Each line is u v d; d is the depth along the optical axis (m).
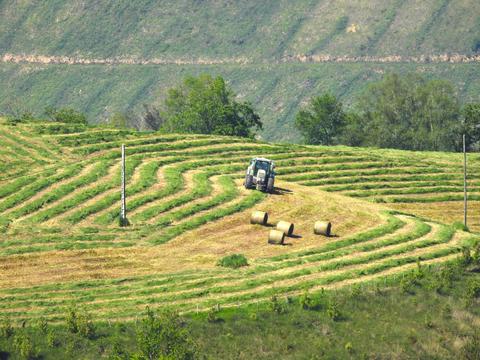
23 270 113.38
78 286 107.56
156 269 115.06
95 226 134.25
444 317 105.31
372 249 126.81
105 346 91.38
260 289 107.75
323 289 107.75
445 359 96.75
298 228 137.25
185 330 89.50
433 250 127.69
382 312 104.94
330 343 97.19
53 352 90.12
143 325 92.19
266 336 97.00
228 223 137.62
